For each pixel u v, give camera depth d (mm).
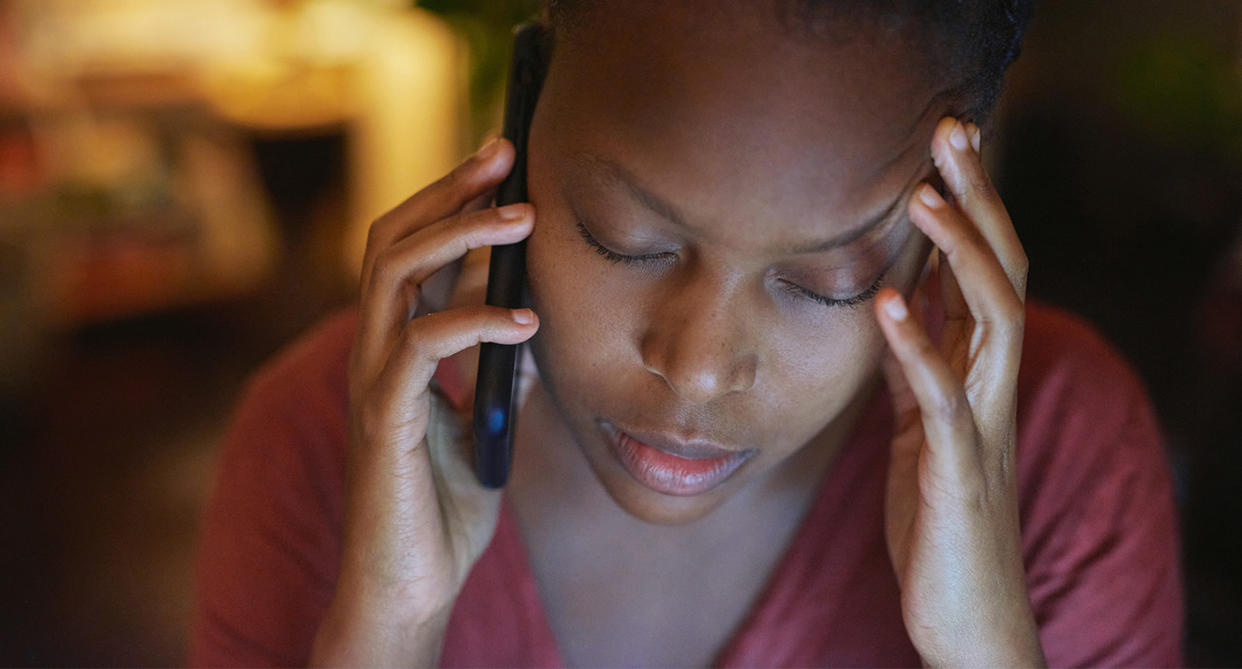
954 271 685
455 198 786
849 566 924
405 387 747
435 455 865
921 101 638
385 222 796
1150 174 3186
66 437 2883
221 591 953
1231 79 2961
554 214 700
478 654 940
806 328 685
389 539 799
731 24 598
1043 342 977
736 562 945
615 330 701
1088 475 943
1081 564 937
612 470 790
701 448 740
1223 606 2086
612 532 947
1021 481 949
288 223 3811
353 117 3660
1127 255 3195
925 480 722
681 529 938
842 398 739
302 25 3693
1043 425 948
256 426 977
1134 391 990
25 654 2219
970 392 721
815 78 601
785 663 945
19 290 2914
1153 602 940
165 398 3055
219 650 945
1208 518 2246
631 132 623
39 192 3043
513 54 788
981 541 734
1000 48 698
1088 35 3188
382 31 3535
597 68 641
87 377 3107
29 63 3309
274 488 955
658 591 949
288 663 950
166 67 3613
